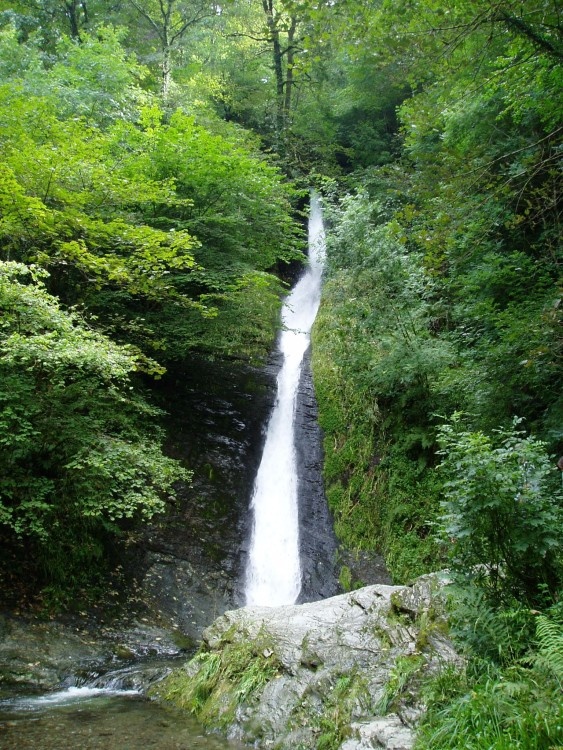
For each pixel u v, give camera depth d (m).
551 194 9.46
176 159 11.50
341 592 9.93
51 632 7.43
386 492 10.91
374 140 22.45
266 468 12.38
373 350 11.83
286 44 24.42
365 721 4.01
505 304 10.32
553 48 7.26
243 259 12.88
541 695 3.29
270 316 16.48
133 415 10.23
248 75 24.55
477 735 3.21
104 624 8.05
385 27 6.76
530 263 10.30
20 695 5.96
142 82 21.42
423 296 11.42
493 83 8.51
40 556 8.38
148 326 11.41
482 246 10.62
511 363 8.27
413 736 3.61
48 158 8.95
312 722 4.40
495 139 11.42
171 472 8.75
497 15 6.88
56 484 8.69
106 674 6.72
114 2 22.75
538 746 2.93
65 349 7.07
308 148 23.38
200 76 21.83
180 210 11.87
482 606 4.16
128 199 10.11
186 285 12.20
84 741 4.45
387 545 10.19
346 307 11.70
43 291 7.29
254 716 4.74
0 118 10.15
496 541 4.32
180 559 9.88
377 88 21.36
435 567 9.15
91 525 9.08
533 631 4.06
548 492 4.55
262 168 12.88
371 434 12.03
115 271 9.07
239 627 6.02
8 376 7.50
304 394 14.04
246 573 10.34
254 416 13.34
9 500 8.37
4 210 8.56
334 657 4.95
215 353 14.43
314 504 11.64
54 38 21.36
